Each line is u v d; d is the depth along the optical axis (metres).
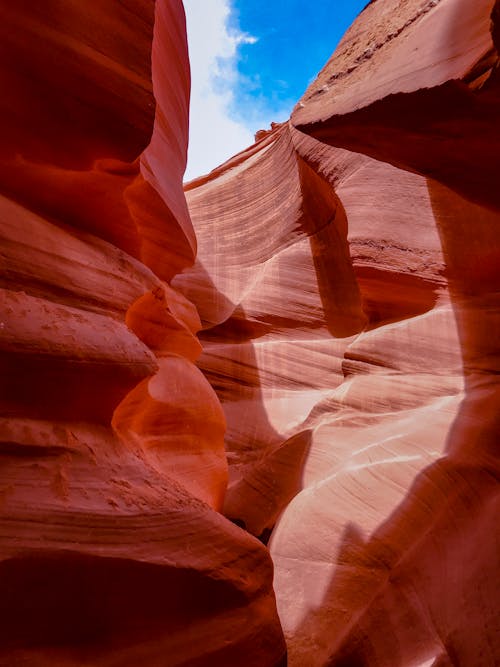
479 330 6.98
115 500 2.62
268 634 3.15
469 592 4.18
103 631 2.37
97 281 3.21
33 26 2.66
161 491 3.07
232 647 2.84
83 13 2.91
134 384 3.09
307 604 5.14
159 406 5.00
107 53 2.99
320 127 4.90
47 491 2.34
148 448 4.71
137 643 2.49
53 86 2.74
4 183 2.91
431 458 5.82
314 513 5.91
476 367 6.79
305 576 5.41
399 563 5.06
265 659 3.08
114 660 2.35
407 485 5.68
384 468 5.99
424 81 3.70
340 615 4.95
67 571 2.22
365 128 4.45
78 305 2.97
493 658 3.65
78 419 2.85
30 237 2.81
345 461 6.48
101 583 2.35
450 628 4.09
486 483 5.27
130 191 4.60
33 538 2.13
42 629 2.14
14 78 2.61
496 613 3.85
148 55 3.22
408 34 4.77
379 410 7.10
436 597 4.45
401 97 3.81
